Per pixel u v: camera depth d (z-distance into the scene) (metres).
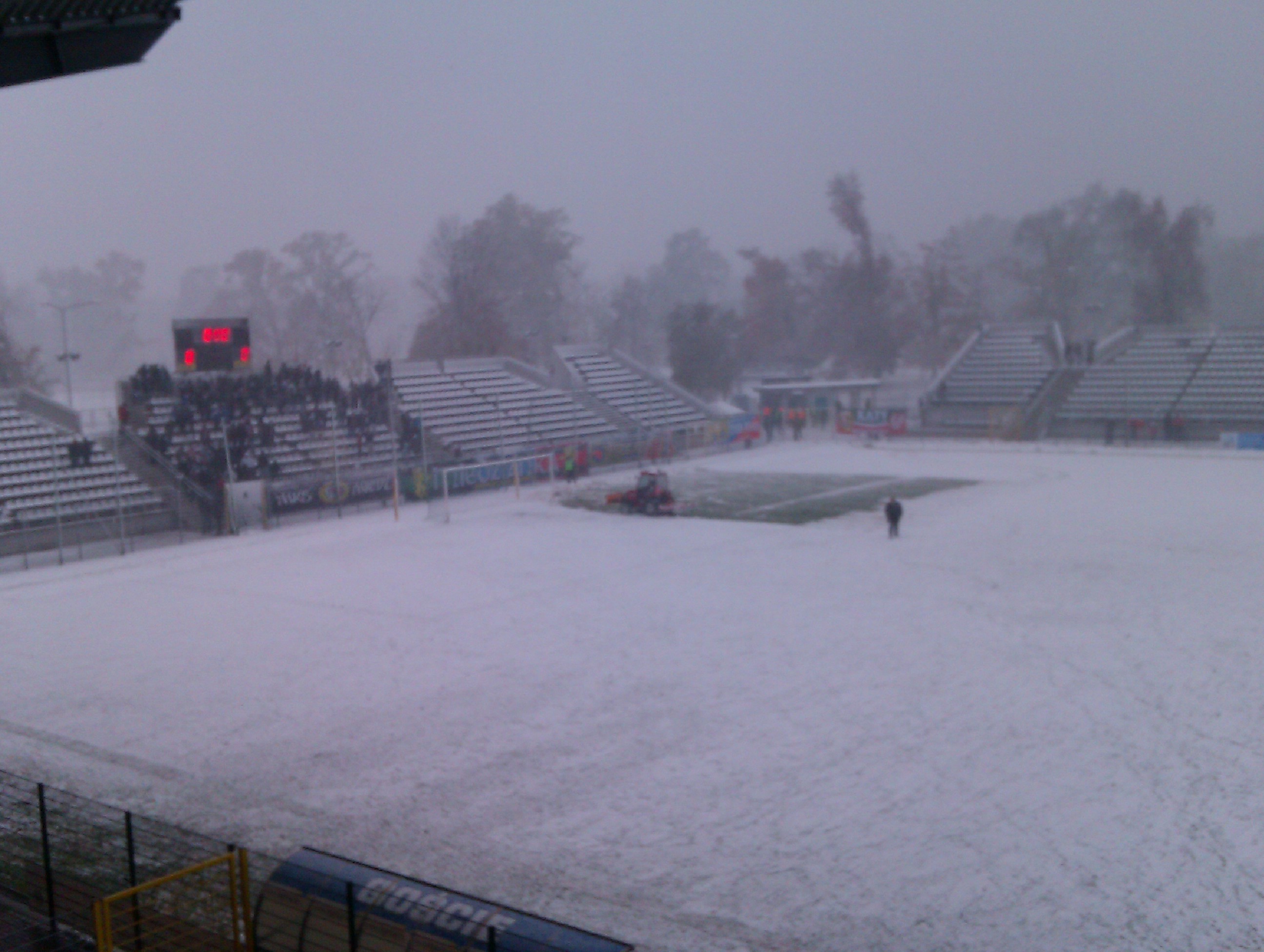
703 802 19.58
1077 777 20.03
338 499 59.97
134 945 13.91
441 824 18.98
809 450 84.25
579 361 94.31
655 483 54.94
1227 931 14.76
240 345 65.75
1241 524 45.88
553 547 47.09
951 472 68.19
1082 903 15.63
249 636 32.84
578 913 15.73
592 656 29.34
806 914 15.60
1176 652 27.70
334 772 21.62
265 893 13.76
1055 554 41.06
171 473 56.66
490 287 131.50
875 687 25.80
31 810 19.39
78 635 33.78
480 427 76.94
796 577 38.88
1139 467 66.56
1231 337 90.69
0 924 14.84
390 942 12.50
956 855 17.22
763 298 144.25
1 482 52.69
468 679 27.59
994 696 24.75
